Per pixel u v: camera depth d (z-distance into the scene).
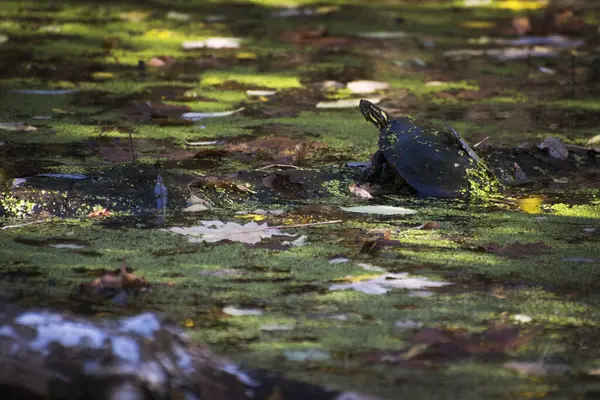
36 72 13.57
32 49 15.30
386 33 17.58
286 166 8.84
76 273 6.08
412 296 5.74
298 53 15.56
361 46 16.30
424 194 8.03
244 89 12.83
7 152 9.26
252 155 9.39
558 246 6.83
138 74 13.66
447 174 8.09
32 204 7.43
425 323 5.29
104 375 3.62
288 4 21.39
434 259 6.50
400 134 8.43
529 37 17.55
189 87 12.88
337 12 20.30
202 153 9.30
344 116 11.35
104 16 19.20
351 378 4.55
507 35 17.73
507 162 9.02
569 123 11.14
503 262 6.44
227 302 5.60
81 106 11.57
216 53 15.41
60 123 10.68
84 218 7.37
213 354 4.20
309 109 11.73
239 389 3.98
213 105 11.84
